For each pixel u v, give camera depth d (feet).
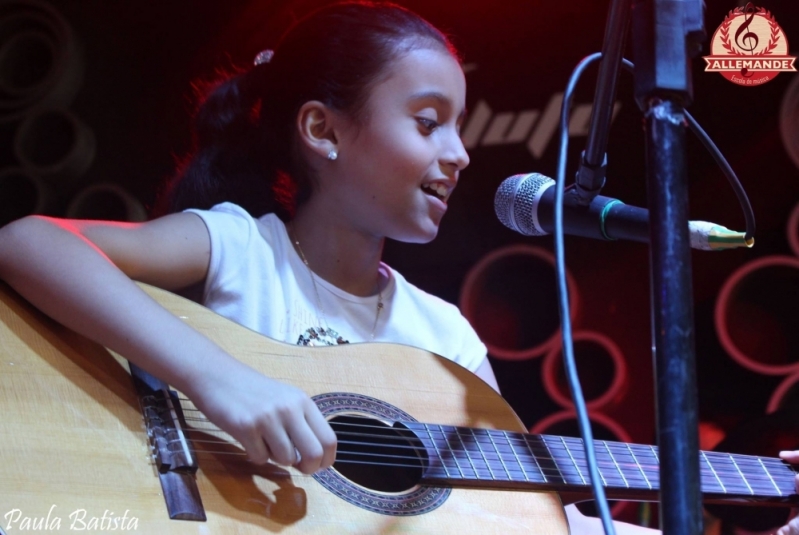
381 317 8.79
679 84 4.99
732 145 14.12
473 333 9.46
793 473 7.88
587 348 14.11
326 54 8.50
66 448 5.63
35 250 6.29
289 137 8.83
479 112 14.17
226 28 13.57
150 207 13.26
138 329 6.10
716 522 12.05
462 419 7.47
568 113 5.72
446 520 6.51
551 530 6.75
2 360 5.94
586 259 14.26
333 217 8.56
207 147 9.44
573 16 13.85
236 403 5.86
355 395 7.18
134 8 13.51
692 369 4.63
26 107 13.35
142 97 13.48
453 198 14.29
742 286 14.10
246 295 7.83
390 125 8.16
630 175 14.08
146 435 5.96
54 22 13.37
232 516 5.74
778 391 13.74
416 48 8.36
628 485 7.20
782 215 13.98
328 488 6.26
